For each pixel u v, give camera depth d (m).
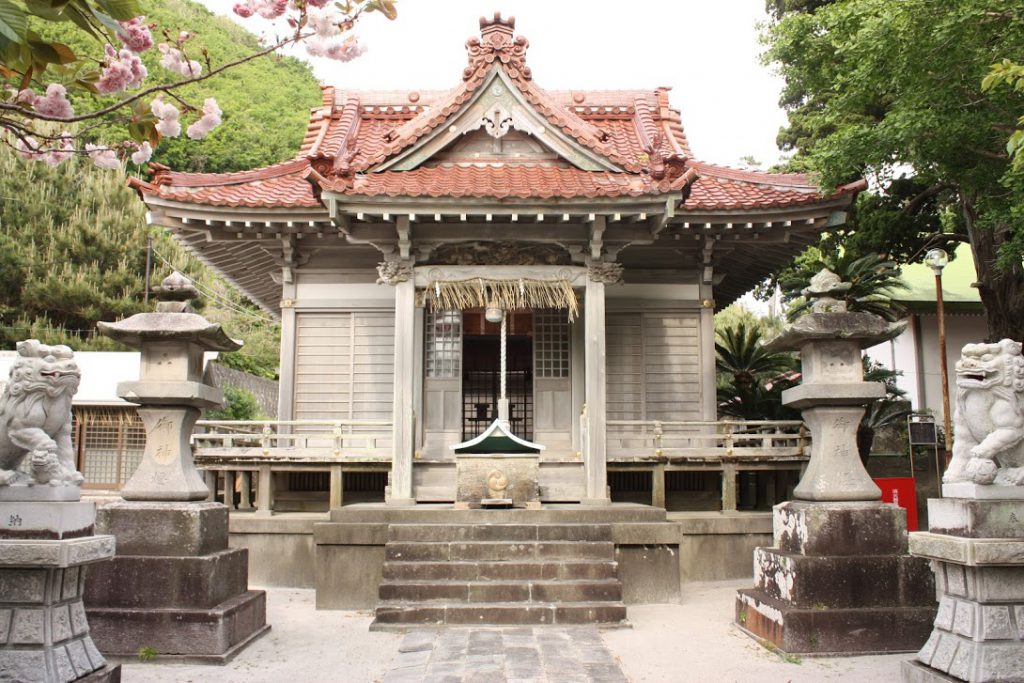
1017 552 5.34
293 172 14.34
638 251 13.95
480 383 19.17
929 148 11.02
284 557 11.23
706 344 13.86
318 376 13.94
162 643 7.14
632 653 7.45
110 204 30.14
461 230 11.53
